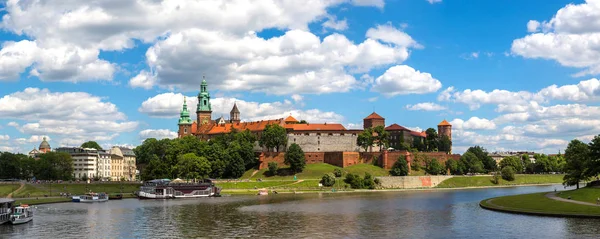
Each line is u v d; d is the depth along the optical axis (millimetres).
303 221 115000
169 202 167625
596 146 150250
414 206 146875
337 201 166250
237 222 114062
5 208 112812
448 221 112312
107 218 122125
